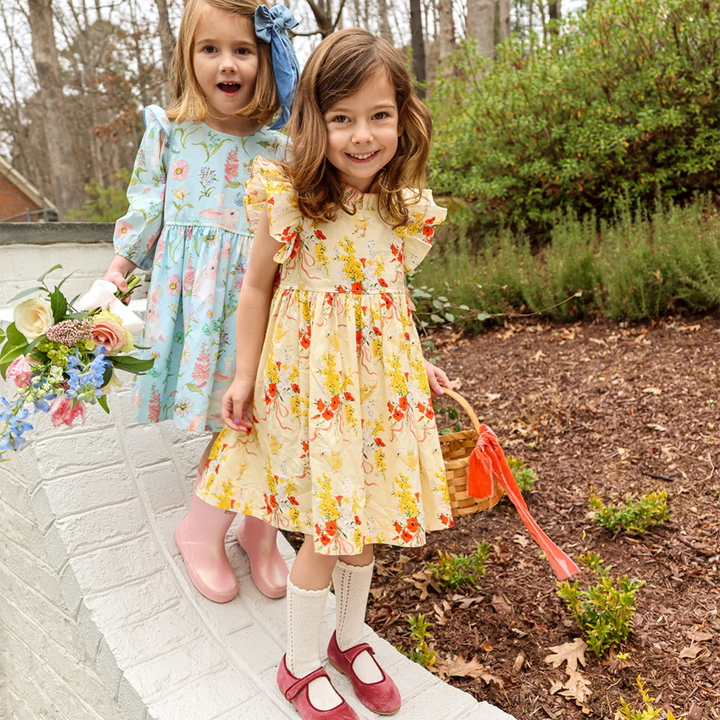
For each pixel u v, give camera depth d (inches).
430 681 74.4
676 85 223.6
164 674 71.0
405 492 65.0
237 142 80.0
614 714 74.1
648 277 180.4
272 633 79.4
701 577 93.0
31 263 100.7
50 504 79.2
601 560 97.6
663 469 119.3
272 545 86.0
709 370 147.8
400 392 65.4
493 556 105.1
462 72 311.7
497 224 272.1
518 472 120.9
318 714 65.9
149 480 89.4
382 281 66.4
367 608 97.7
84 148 847.7
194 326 76.2
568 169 236.4
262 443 68.6
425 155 66.2
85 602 75.3
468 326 206.8
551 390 155.7
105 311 68.2
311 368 63.5
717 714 72.0
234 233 78.7
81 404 68.3
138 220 77.2
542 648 85.4
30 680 99.5
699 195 232.1
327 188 63.1
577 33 249.4
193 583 81.6
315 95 60.9
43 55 443.2
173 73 80.7
